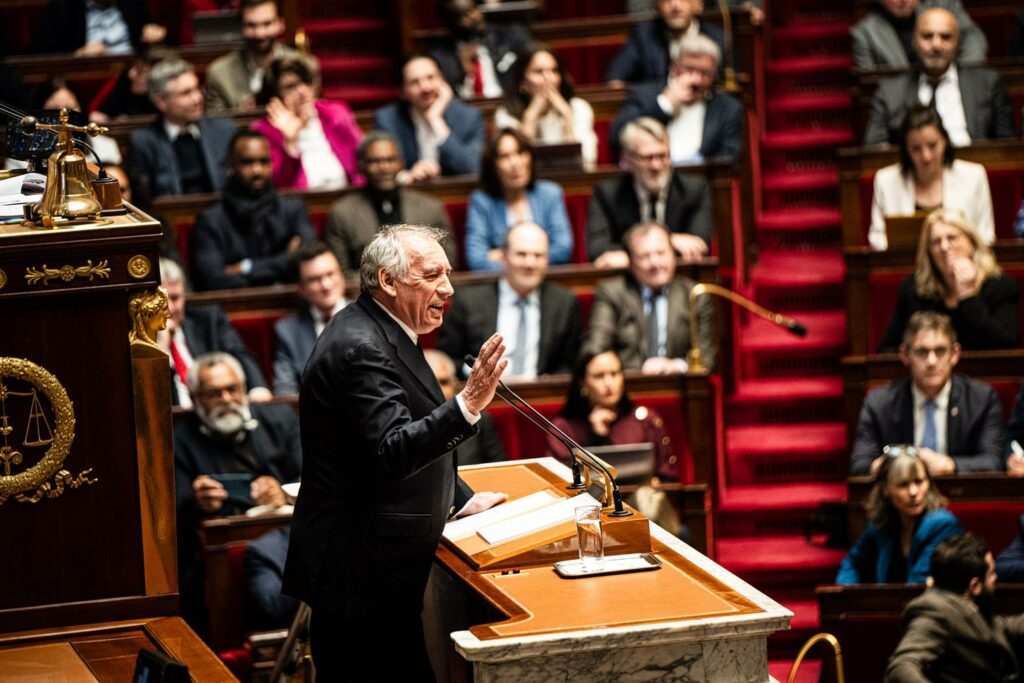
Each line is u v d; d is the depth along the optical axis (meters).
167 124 25.02
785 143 27.95
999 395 20.05
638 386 20.05
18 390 9.82
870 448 19.69
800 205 27.48
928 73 25.17
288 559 10.73
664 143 22.94
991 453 19.17
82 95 26.03
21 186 10.87
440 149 25.34
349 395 10.34
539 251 21.08
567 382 19.73
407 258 10.55
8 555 9.94
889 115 25.25
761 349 24.00
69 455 9.98
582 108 25.78
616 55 28.23
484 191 23.38
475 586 9.91
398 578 10.48
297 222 23.34
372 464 10.30
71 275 9.80
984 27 29.14
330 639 10.71
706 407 20.03
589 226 23.38
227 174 24.98
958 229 20.59
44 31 29.05
